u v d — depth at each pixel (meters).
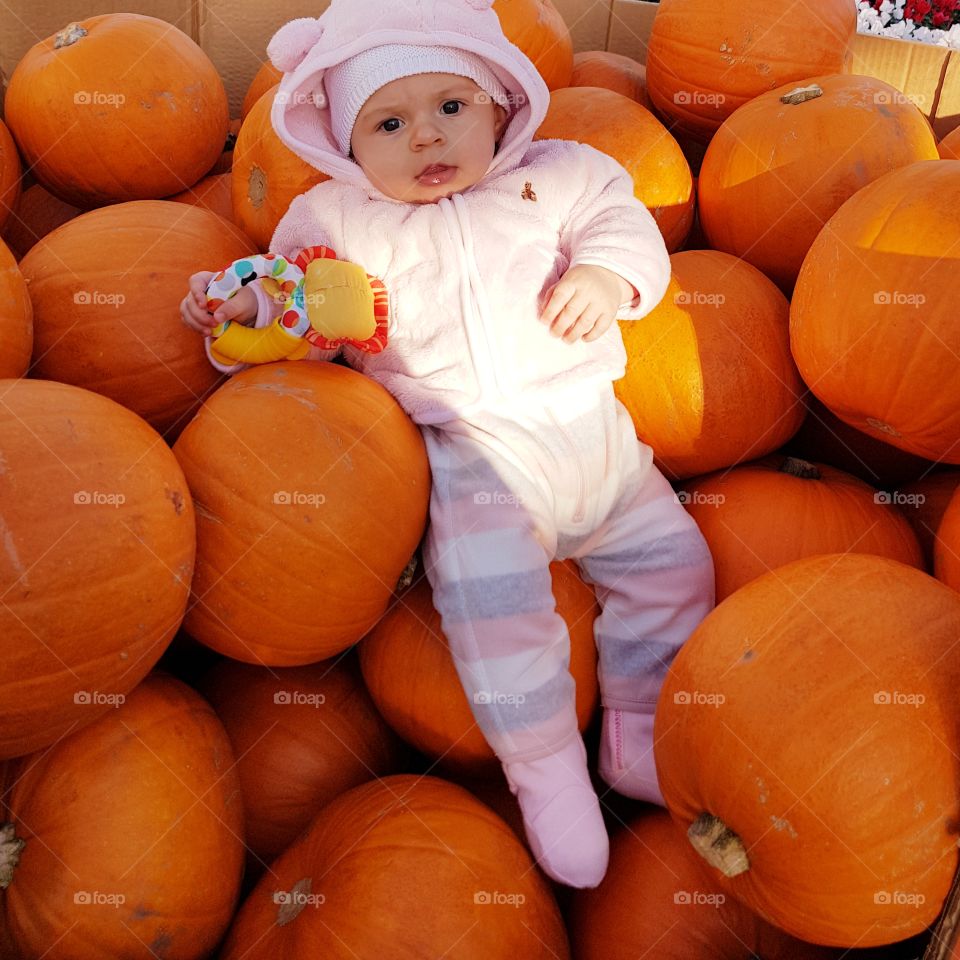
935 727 1.32
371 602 1.66
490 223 1.89
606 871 1.74
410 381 1.85
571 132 2.34
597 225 1.91
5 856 1.44
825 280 1.84
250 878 1.82
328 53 1.83
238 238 2.09
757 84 2.51
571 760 1.73
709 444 2.05
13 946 1.45
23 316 1.72
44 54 2.34
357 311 1.73
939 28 4.15
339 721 1.93
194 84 2.38
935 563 1.92
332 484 1.56
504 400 1.83
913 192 1.78
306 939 1.49
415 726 1.87
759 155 2.26
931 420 1.79
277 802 1.84
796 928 1.44
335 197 1.96
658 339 2.01
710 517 2.02
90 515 1.30
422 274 1.87
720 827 1.44
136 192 2.43
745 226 2.31
